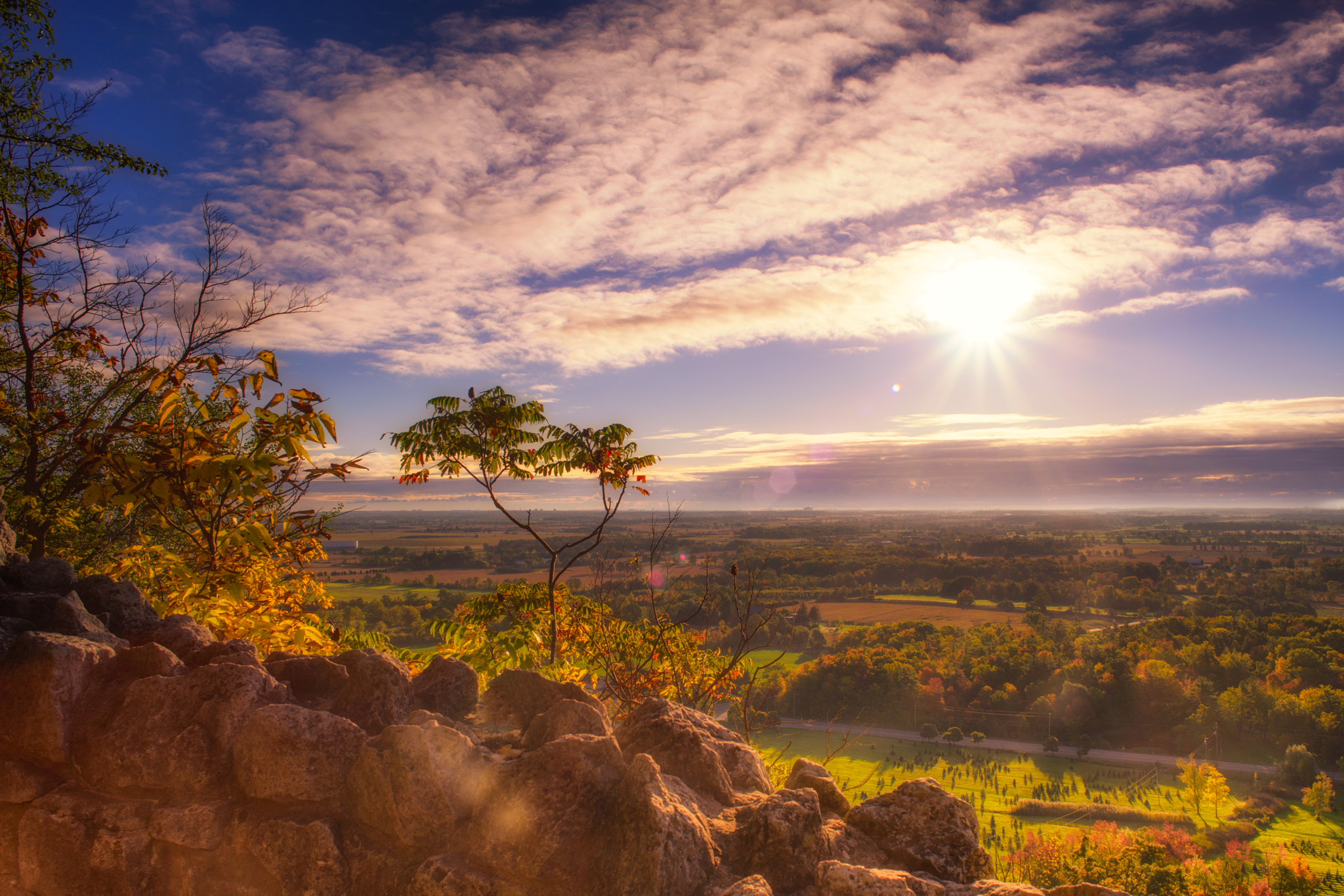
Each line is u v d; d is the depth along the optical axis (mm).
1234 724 79062
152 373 3805
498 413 7734
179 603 4516
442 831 2221
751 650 8086
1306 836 56906
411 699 2971
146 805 2387
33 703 2480
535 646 6887
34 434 5848
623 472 8039
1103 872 45562
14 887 2408
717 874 2062
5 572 3145
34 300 7000
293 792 2338
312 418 3756
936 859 2232
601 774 2240
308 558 5125
